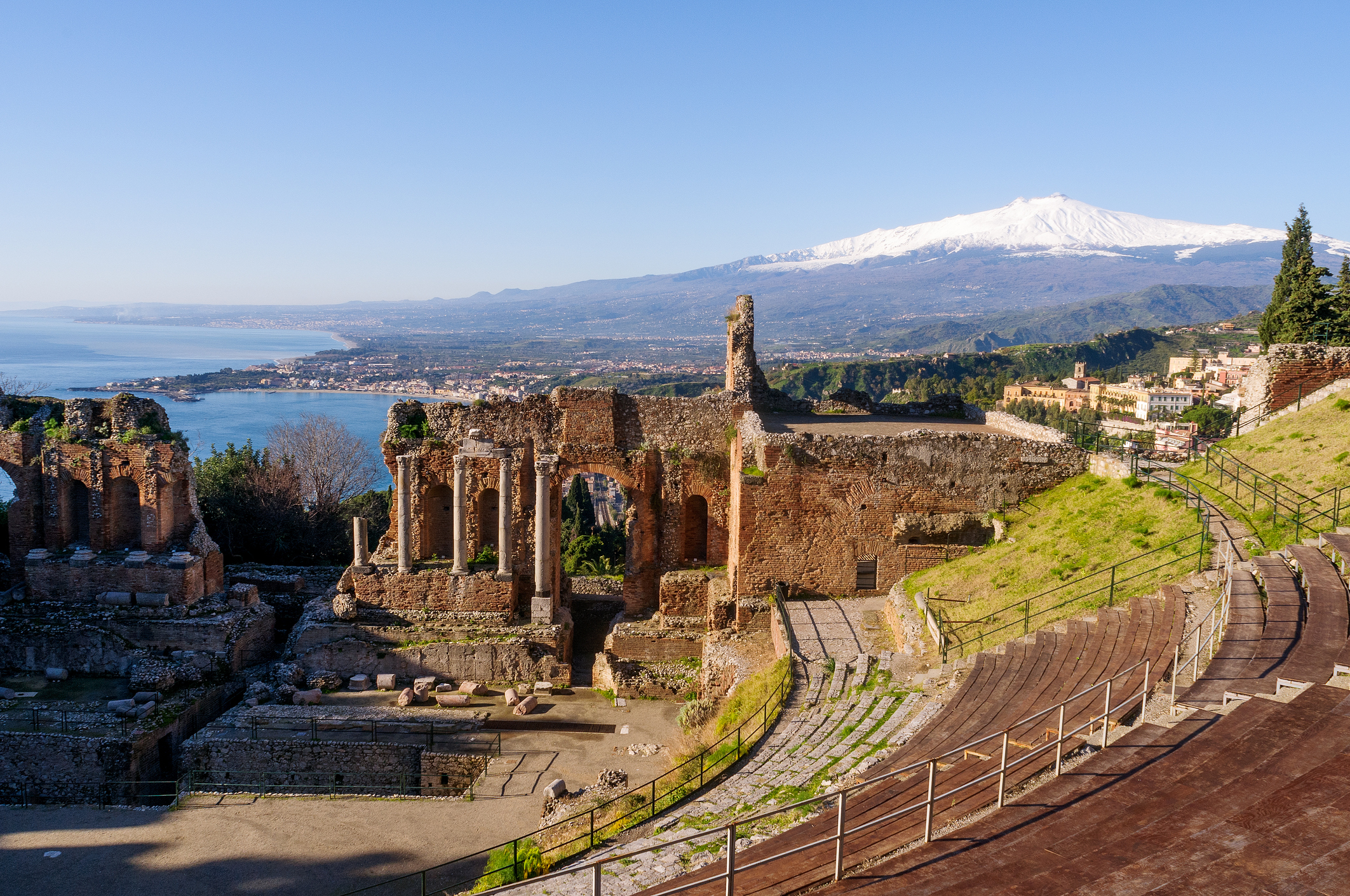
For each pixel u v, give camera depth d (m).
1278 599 22.61
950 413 56.03
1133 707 19.44
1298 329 59.03
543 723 38.38
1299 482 32.31
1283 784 14.27
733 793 22.86
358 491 83.62
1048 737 18.88
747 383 53.75
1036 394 190.38
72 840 29.20
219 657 43.19
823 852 15.45
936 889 12.79
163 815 30.95
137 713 38.47
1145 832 13.56
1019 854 13.51
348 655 43.47
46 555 46.16
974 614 31.88
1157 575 28.05
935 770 14.70
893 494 40.50
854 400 56.81
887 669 30.56
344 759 35.75
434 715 38.69
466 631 43.62
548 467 44.06
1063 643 25.09
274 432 84.44
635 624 45.38
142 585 45.50
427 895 25.47
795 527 40.97
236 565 56.03
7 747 35.75
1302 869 12.06
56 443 46.56
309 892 26.09
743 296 54.34
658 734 37.31
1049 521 37.50
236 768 35.94
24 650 43.47
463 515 44.72
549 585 44.56
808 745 25.14
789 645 34.53
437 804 31.53
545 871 21.58
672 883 15.25
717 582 45.19
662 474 47.19
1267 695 17.67
